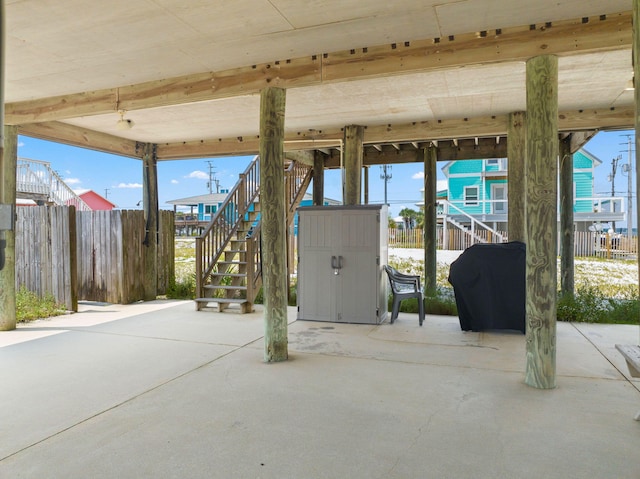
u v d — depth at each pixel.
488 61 3.62
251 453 2.55
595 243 17.27
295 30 3.55
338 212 6.22
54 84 4.85
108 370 4.09
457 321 6.30
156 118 6.58
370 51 3.93
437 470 2.36
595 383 3.70
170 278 8.98
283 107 4.37
